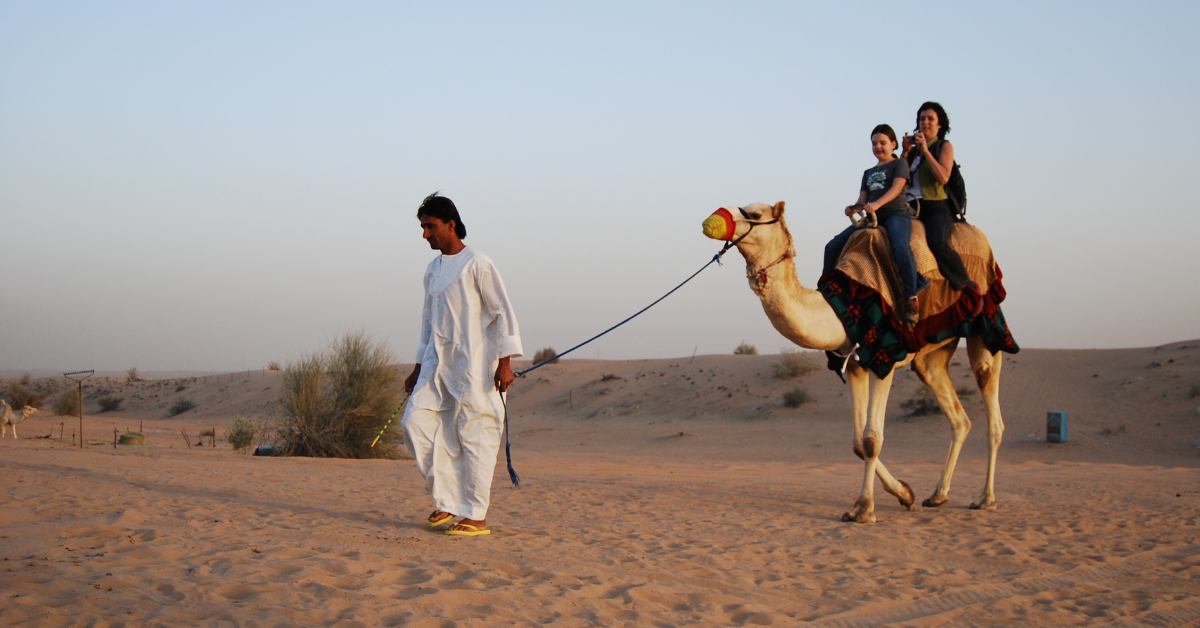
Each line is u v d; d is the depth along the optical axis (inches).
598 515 345.1
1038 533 313.3
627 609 188.2
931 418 1402.6
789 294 308.8
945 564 259.3
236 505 319.6
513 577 213.5
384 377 975.0
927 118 341.7
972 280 341.4
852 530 314.3
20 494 312.7
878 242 325.7
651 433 1561.3
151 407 2475.4
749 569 239.9
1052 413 1192.2
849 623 191.0
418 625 162.6
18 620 152.5
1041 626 194.4
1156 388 1405.0
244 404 2266.2
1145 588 232.2
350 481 465.1
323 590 182.9
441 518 281.0
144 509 290.0
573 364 2632.9
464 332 264.8
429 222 271.1
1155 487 499.5
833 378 1786.4
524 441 1562.5
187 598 172.6
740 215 302.7
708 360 2250.2
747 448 1307.8
